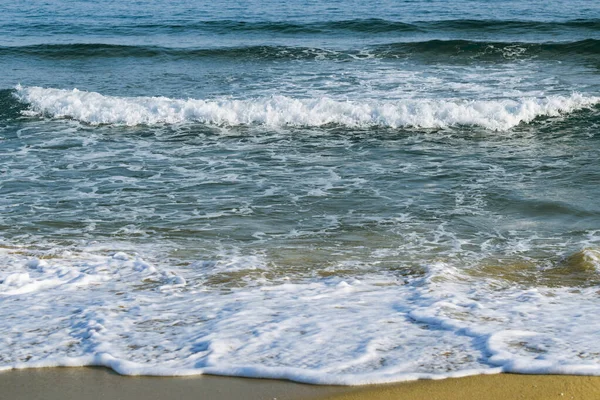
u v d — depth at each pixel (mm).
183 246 8508
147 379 4898
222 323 5887
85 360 5188
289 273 7531
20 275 7254
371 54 21312
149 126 14617
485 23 26797
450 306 6266
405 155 12508
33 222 9352
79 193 10570
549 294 6773
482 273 7523
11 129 14414
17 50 22391
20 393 4754
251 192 10555
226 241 8680
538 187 10633
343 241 8641
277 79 18453
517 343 5309
